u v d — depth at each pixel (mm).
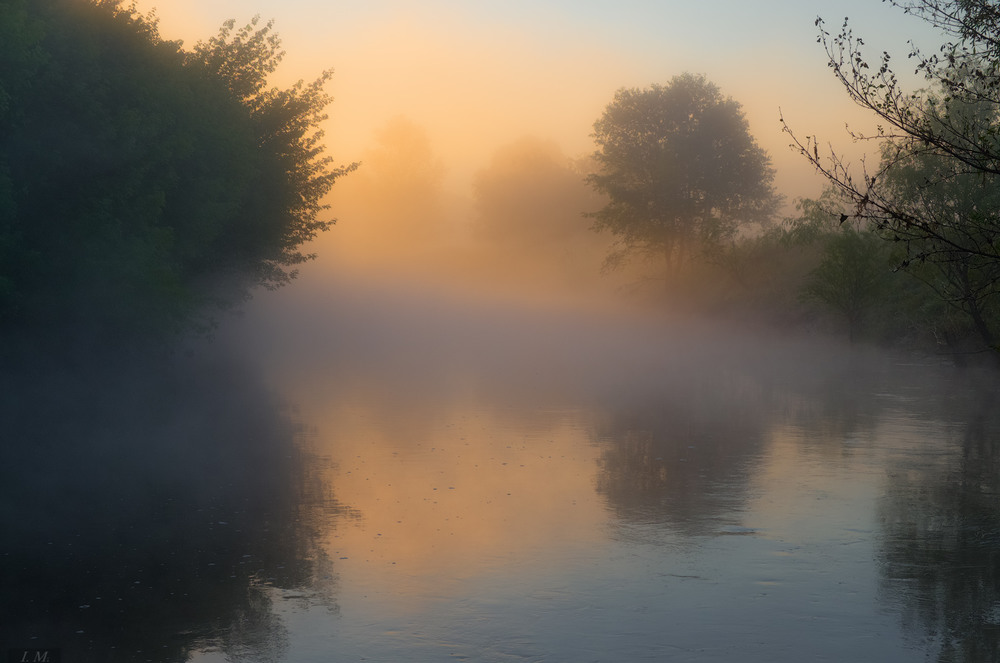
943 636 6254
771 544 8719
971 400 21609
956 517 9797
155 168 24688
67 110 20922
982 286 15422
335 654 5961
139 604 6969
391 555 8359
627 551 8484
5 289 18000
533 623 6543
